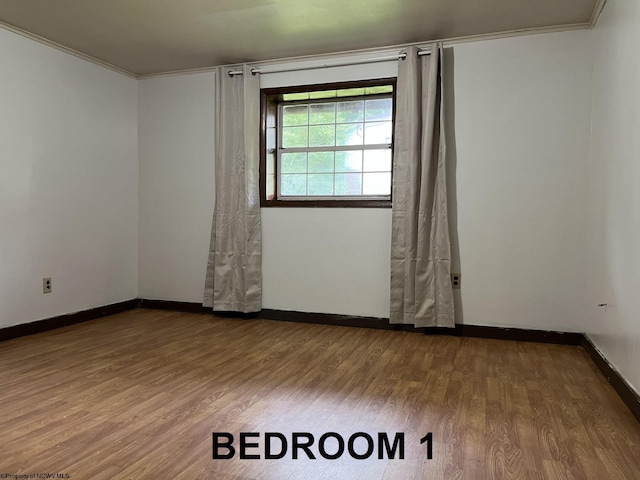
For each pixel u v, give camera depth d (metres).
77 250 4.03
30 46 3.56
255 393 2.44
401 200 3.75
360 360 3.04
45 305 3.75
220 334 3.70
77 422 2.07
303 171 4.30
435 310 3.69
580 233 3.40
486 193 3.61
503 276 3.59
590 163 3.32
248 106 4.17
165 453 1.80
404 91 3.73
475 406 2.29
